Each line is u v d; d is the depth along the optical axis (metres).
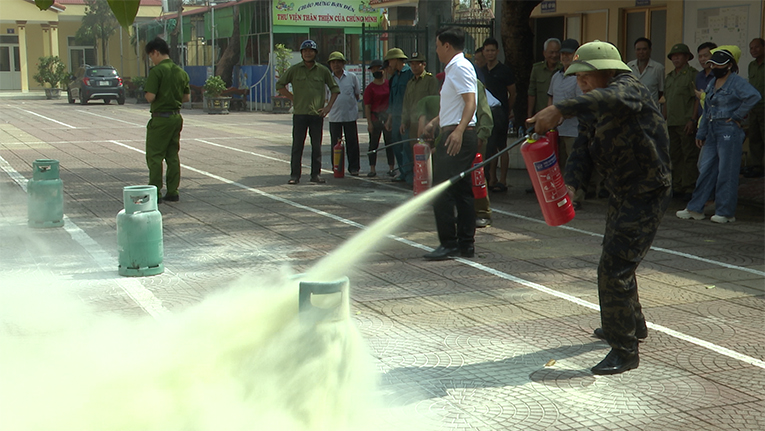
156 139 10.40
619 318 4.59
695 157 10.70
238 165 14.97
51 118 28.47
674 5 13.34
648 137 4.38
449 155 7.16
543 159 4.74
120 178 13.01
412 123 11.36
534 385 4.44
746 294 6.31
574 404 4.18
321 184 12.48
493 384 4.45
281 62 31.84
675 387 4.41
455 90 6.97
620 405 4.16
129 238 6.65
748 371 4.65
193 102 35.66
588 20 15.49
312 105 12.24
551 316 5.72
